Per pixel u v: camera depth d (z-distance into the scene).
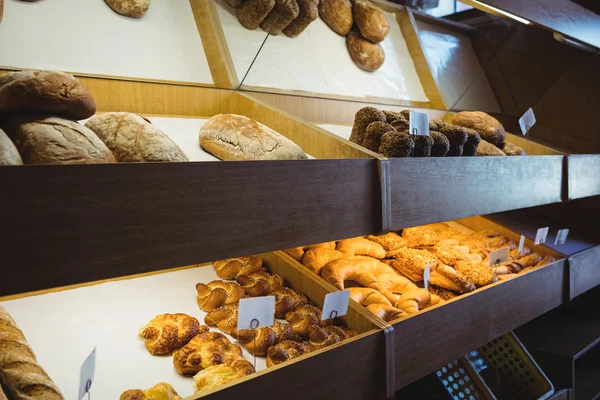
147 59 1.47
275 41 1.72
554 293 2.04
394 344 1.29
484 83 2.51
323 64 1.88
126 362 1.13
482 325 1.64
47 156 0.84
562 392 2.13
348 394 1.19
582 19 2.34
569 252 2.30
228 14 1.61
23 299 1.30
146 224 0.83
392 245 1.96
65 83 0.93
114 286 1.44
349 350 1.18
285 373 1.05
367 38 1.99
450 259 1.89
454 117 2.20
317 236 1.09
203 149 1.32
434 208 1.41
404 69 2.20
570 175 2.08
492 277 1.79
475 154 1.73
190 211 0.88
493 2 1.78
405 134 1.37
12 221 0.70
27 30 1.26
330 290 1.41
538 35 2.48
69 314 1.27
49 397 0.83
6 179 0.69
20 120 0.89
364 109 1.52
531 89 2.78
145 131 1.05
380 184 1.22
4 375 0.84
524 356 2.10
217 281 1.46
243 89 1.67
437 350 1.46
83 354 1.12
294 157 1.28
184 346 1.17
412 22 2.18
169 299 1.41
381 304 1.49
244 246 0.97
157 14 1.54
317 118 1.84
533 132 2.98
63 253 0.75
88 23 1.38
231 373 1.07
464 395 1.82
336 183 1.12
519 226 2.51
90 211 0.77
